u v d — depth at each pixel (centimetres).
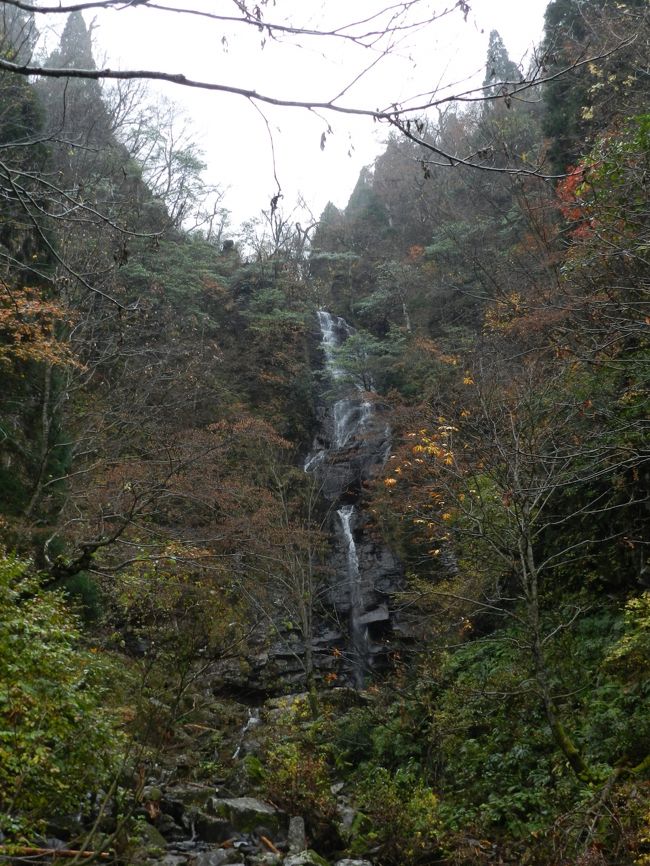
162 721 954
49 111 1894
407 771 1077
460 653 1251
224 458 1745
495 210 2600
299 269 3606
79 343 1447
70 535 1259
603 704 862
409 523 2000
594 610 1072
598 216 841
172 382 1883
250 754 1101
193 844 825
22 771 551
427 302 2903
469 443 1050
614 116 1312
